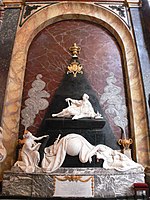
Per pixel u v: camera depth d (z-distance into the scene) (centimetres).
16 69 571
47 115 534
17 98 543
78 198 416
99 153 467
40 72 588
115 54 620
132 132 529
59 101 545
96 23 655
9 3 653
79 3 653
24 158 450
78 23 654
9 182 428
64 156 455
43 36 635
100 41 634
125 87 583
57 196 418
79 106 528
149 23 600
